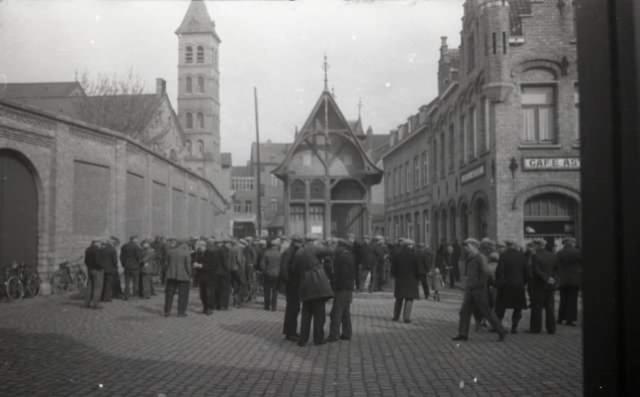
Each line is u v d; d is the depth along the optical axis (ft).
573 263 38.40
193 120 236.22
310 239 31.01
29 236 54.60
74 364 25.00
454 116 82.84
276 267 47.78
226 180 282.36
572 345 30.30
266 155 306.14
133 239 55.57
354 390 20.58
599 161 5.10
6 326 36.35
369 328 36.94
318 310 30.66
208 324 38.93
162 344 30.53
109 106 136.87
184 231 112.37
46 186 56.18
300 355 27.61
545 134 62.08
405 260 39.78
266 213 283.59
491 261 37.55
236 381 22.00
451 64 90.48
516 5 63.82
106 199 68.74
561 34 61.26
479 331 35.42
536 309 34.60
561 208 61.26
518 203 60.70
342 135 88.58
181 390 20.47
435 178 97.14
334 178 89.15
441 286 72.28
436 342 31.40
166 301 43.04
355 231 89.81
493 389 20.65
